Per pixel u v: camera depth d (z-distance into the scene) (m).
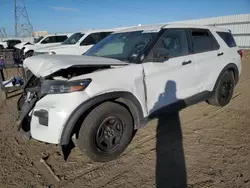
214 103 4.57
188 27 3.87
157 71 3.20
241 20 18.50
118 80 2.78
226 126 3.80
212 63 4.15
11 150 3.21
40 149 3.24
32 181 2.55
